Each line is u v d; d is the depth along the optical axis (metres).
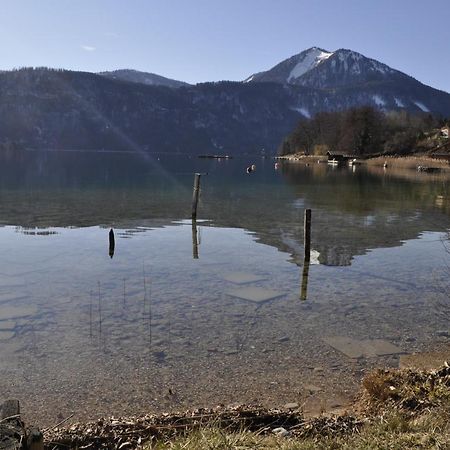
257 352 10.49
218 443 5.88
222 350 10.57
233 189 52.69
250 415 7.36
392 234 26.03
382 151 138.88
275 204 39.19
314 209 36.22
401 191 51.34
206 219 30.61
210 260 19.44
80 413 7.99
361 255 20.86
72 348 10.52
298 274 17.52
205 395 8.62
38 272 17.06
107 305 13.49
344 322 12.50
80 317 12.49
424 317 12.96
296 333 11.65
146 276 16.80
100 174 73.88
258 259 19.80
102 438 6.67
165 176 72.75
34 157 146.50
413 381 8.20
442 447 5.57
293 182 63.56
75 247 21.47
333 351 10.60
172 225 28.06
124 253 20.47
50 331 11.47
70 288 15.13
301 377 9.34
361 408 7.85
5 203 36.25
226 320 12.48
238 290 15.27
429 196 46.28
